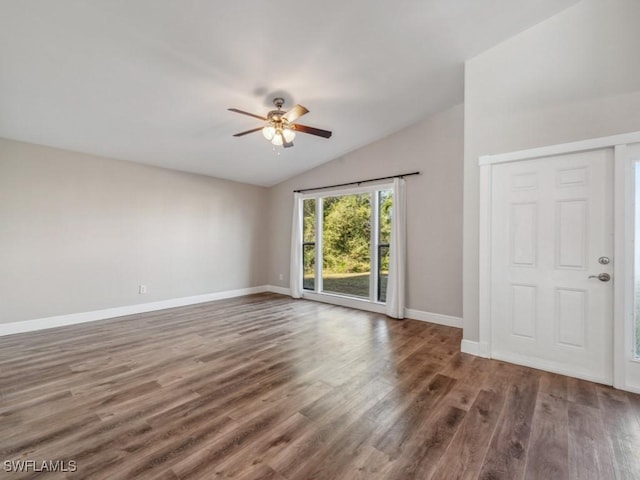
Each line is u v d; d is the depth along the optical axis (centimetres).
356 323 409
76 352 302
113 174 438
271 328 386
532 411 201
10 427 181
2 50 228
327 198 552
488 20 252
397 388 231
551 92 260
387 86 333
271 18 226
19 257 361
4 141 353
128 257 452
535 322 269
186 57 256
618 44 234
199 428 182
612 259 236
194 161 479
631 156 230
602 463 155
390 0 220
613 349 235
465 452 162
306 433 178
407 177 439
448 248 400
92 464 152
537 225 268
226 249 582
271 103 340
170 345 323
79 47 233
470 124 301
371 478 144
